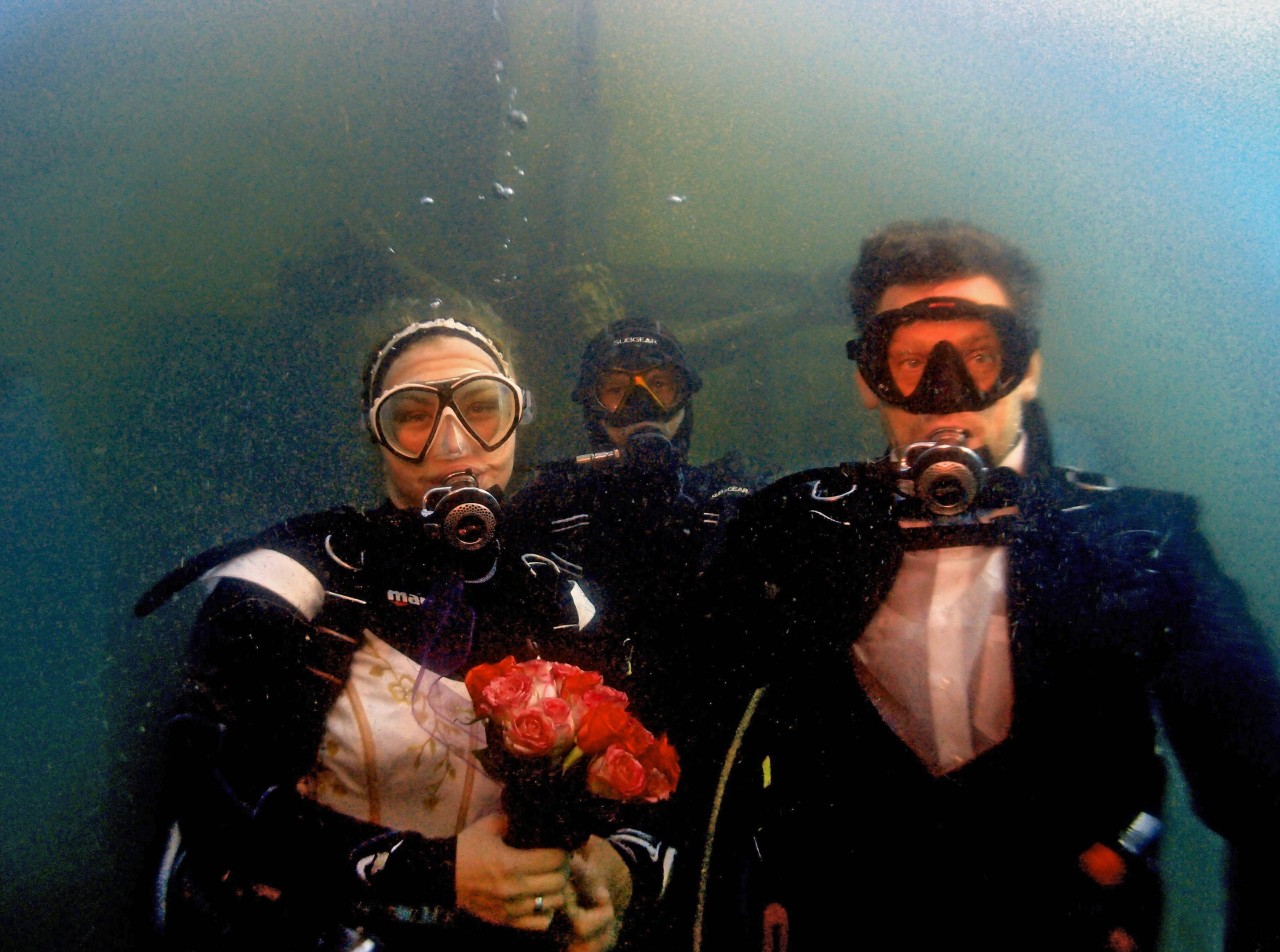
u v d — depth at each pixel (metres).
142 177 12.19
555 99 7.95
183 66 11.41
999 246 1.36
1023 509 1.27
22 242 12.05
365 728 1.27
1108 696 1.16
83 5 10.47
